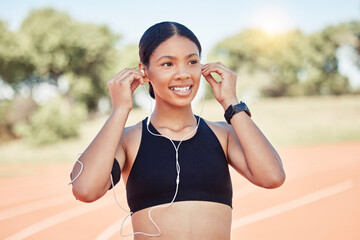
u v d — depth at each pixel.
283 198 7.92
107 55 40.97
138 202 1.65
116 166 1.67
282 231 5.62
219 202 1.66
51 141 27.16
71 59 39.62
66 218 7.01
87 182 1.57
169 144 1.71
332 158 15.41
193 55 1.69
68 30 38.59
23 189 11.21
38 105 37.59
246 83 56.22
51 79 41.19
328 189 8.66
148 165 1.66
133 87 1.81
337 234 5.34
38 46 38.03
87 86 40.38
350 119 30.77
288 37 58.38
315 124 30.06
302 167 12.91
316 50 55.47
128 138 1.76
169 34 1.68
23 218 7.20
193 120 1.83
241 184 9.79
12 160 23.38
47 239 5.75
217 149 1.75
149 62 1.72
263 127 30.09
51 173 15.59
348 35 53.91
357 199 7.48
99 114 44.56
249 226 5.97
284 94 57.97
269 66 58.78
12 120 35.72
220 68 1.87
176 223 1.59
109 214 7.16
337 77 56.12
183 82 1.68
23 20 41.78
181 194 1.62
